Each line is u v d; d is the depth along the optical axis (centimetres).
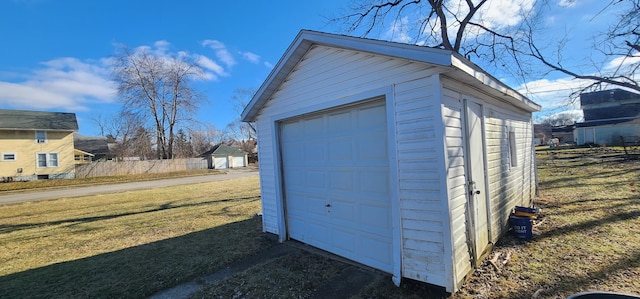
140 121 2725
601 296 172
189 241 527
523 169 620
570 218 516
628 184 799
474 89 361
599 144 2673
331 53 384
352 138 377
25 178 2136
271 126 506
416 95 289
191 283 349
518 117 604
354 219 380
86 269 416
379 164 344
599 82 877
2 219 858
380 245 347
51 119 2323
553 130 4134
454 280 273
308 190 455
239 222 657
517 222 436
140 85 2670
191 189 1427
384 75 320
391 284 313
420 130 288
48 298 329
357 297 291
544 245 398
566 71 904
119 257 461
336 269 364
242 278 354
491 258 356
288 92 464
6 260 473
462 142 313
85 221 775
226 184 1606
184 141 3794
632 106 2816
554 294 272
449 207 273
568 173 1120
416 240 296
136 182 1931
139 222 724
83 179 2066
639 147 2025
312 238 451
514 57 958
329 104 390
